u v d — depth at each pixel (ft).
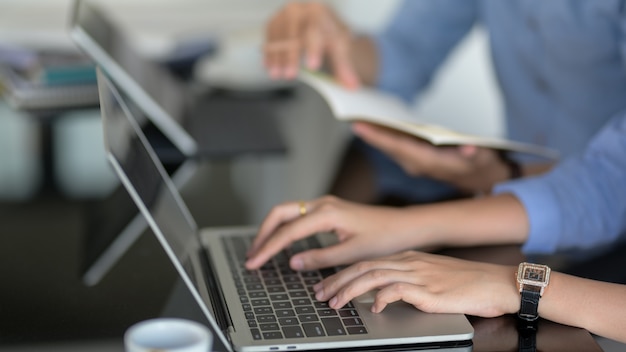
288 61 7.89
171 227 4.32
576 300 4.07
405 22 8.64
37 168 6.56
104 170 6.49
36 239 5.14
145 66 7.43
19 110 7.43
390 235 4.76
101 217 5.49
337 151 6.59
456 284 4.13
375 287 4.11
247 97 7.92
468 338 3.87
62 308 4.23
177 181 6.08
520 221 5.02
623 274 4.83
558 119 7.57
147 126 7.07
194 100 7.77
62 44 8.49
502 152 6.30
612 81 7.14
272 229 4.84
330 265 4.62
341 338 3.78
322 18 8.23
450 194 5.75
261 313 4.03
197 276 4.38
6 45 8.36
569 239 5.13
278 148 6.65
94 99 7.63
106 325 4.05
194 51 8.91
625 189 5.31
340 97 6.89
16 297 4.36
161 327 3.10
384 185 5.88
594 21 6.92
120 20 10.69
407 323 3.94
